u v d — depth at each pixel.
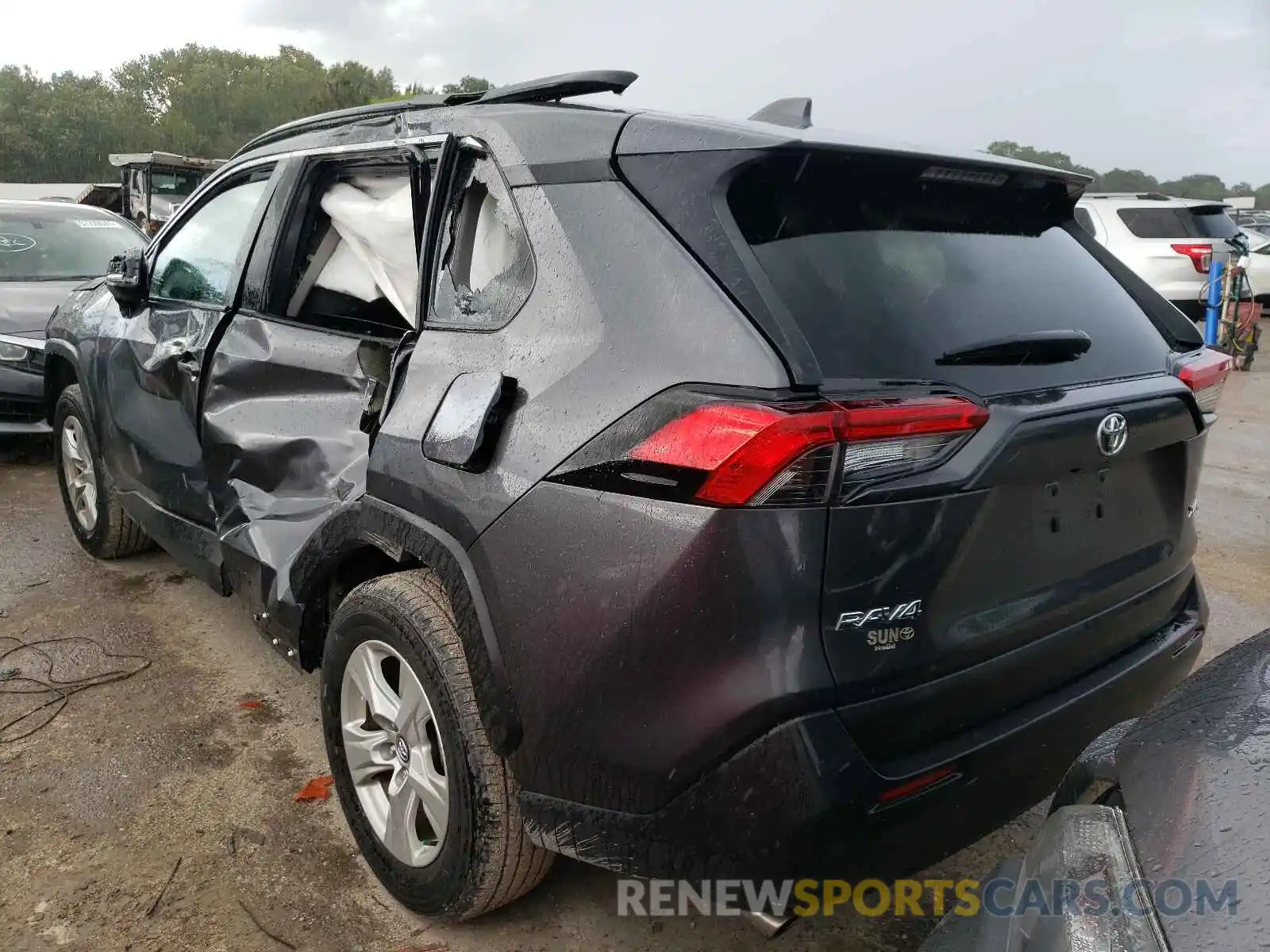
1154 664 2.17
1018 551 1.83
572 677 1.75
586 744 1.75
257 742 2.98
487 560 1.89
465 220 2.20
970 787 1.75
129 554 4.32
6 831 2.52
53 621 3.75
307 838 2.55
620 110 2.06
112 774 2.79
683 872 1.70
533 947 2.19
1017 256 2.18
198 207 3.43
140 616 3.81
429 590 2.13
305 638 2.59
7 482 5.49
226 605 3.94
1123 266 2.48
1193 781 1.37
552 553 1.78
